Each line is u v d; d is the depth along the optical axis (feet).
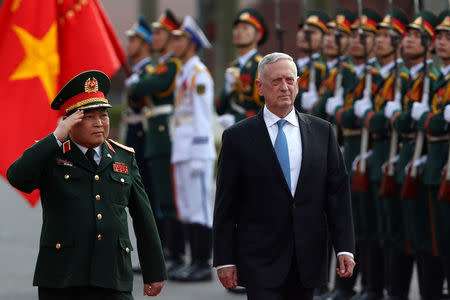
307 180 56.54
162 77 104.42
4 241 129.70
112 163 53.52
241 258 57.06
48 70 81.56
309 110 93.40
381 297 85.46
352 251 56.75
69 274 51.26
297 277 57.11
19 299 90.58
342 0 160.86
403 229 82.53
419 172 78.84
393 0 101.14
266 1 249.55
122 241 52.75
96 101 52.31
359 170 85.46
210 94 103.04
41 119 80.23
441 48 77.61
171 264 107.65
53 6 81.87
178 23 111.55
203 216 102.53
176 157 103.30
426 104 78.23
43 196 52.90
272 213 56.54
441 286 80.69
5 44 80.89
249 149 56.90
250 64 93.25
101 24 84.33
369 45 89.76
